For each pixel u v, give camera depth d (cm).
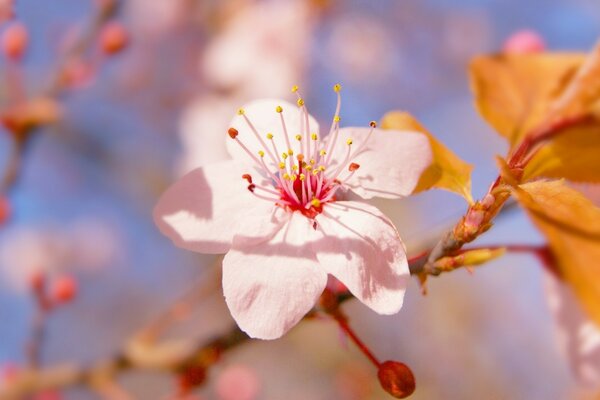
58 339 37
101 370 17
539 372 31
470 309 32
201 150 26
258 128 14
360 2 32
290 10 29
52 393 18
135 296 38
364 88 32
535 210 12
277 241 13
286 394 31
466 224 12
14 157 19
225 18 31
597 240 12
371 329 30
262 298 13
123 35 20
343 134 14
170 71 34
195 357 15
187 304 17
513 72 14
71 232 37
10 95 20
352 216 13
